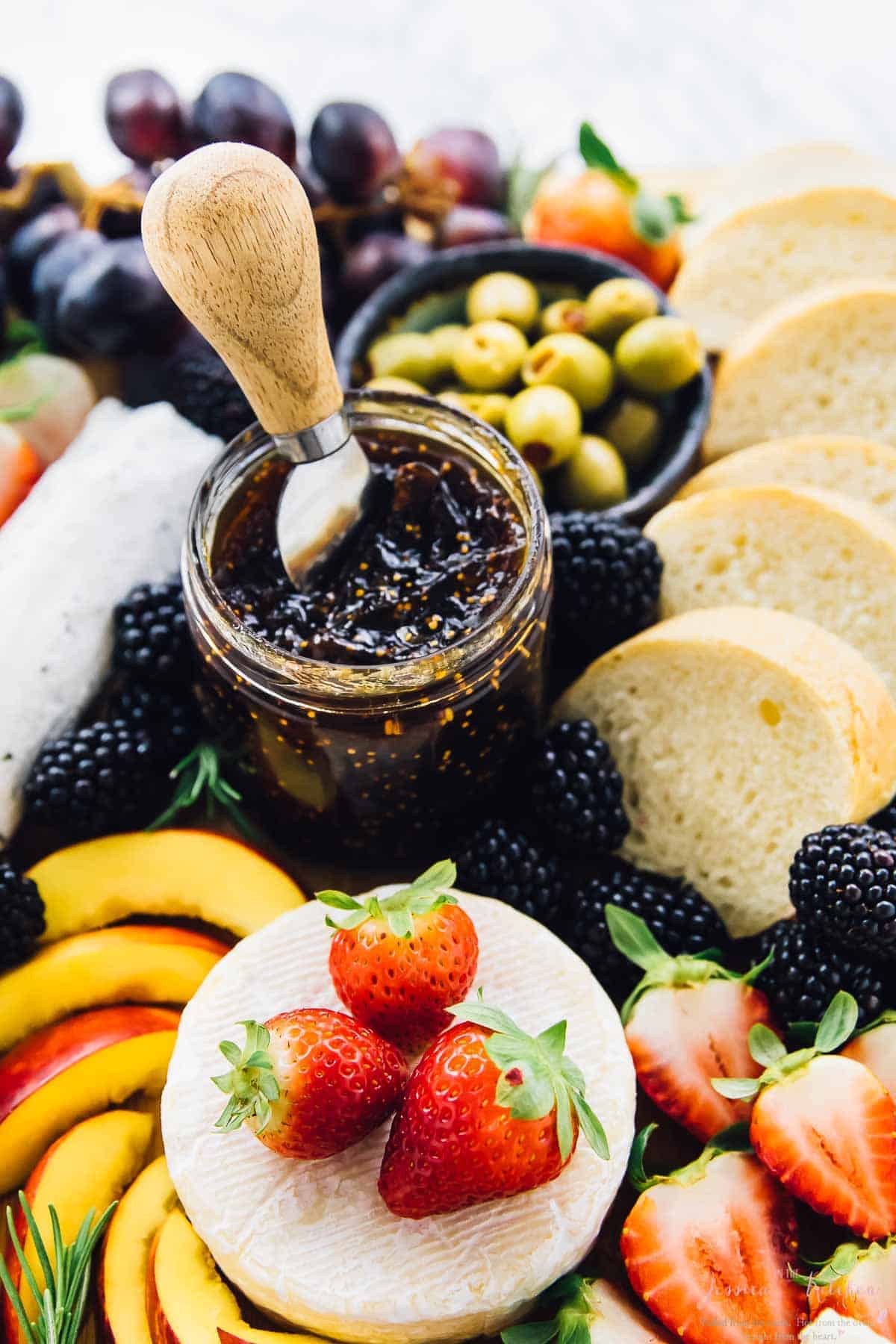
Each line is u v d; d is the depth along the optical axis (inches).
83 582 17.7
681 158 26.6
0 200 20.5
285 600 16.1
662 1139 16.5
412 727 15.7
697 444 18.8
